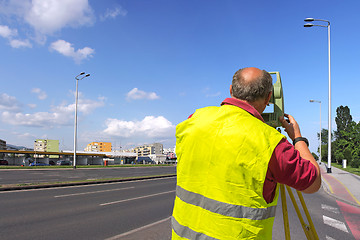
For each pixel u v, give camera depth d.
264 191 1.04
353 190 11.95
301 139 1.27
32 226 5.52
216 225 1.04
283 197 1.32
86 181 14.17
